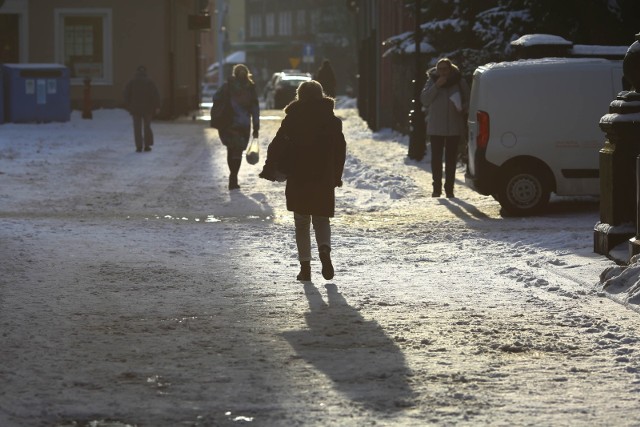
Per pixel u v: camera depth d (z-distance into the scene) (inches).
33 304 612.1
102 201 1168.8
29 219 1005.8
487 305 609.0
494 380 451.8
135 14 3024.1
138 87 1870.1
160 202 1167.0
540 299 625.0
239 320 571.5
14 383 447.2
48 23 3014.3
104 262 762.8
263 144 2042.3
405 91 2242.9
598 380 451.8
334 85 2832.2
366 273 725.9
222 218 1036.5
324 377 456.8
